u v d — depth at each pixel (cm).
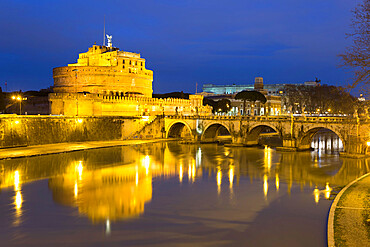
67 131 10900
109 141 11838
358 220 3362
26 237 3506
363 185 4903
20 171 6625
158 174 6556
